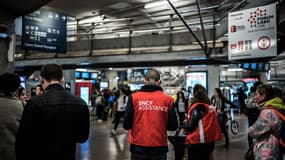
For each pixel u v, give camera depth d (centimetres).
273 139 324
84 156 731
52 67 239
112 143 926
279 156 325
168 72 2780
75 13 1680
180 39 1119
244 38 730
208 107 416
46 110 219
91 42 1320
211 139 410
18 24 976
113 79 3225
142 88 332
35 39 1013
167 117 324
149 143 312
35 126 214
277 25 723
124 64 1289
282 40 887
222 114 874
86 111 245
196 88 430
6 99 296
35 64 1452
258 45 709
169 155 739
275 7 684
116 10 1628
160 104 321
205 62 1178
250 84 2805
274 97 341
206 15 1506
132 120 322
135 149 318
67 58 1370
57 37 1077
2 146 286
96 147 855
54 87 235
